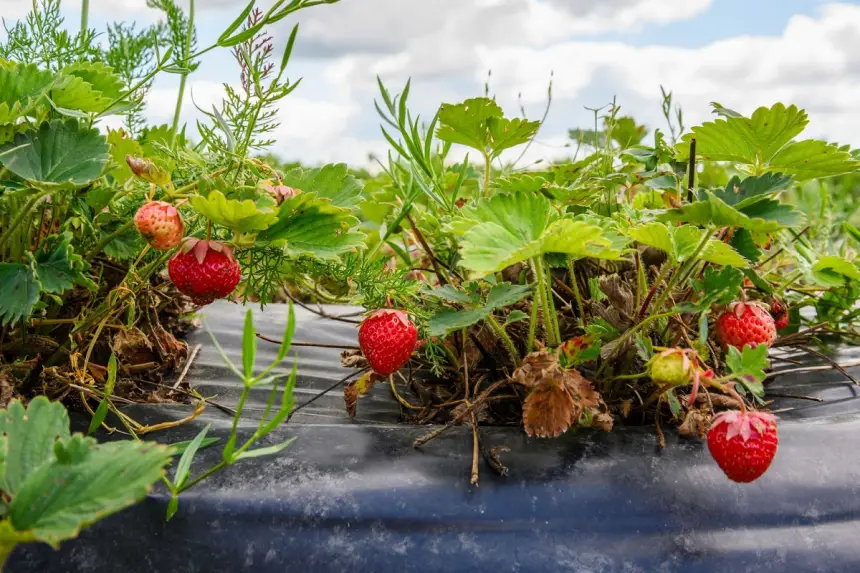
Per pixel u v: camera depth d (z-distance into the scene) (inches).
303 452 19.7
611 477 19.2
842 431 20.5
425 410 22.7
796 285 28.6
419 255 28.4
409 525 18.4
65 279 19.1
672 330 22.4
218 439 19.7
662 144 25.0
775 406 23.3
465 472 19.2
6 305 18.8
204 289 18.8
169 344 25.0
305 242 20.1
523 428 21.0
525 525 18.5
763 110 20.9
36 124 21.1
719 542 18.6
